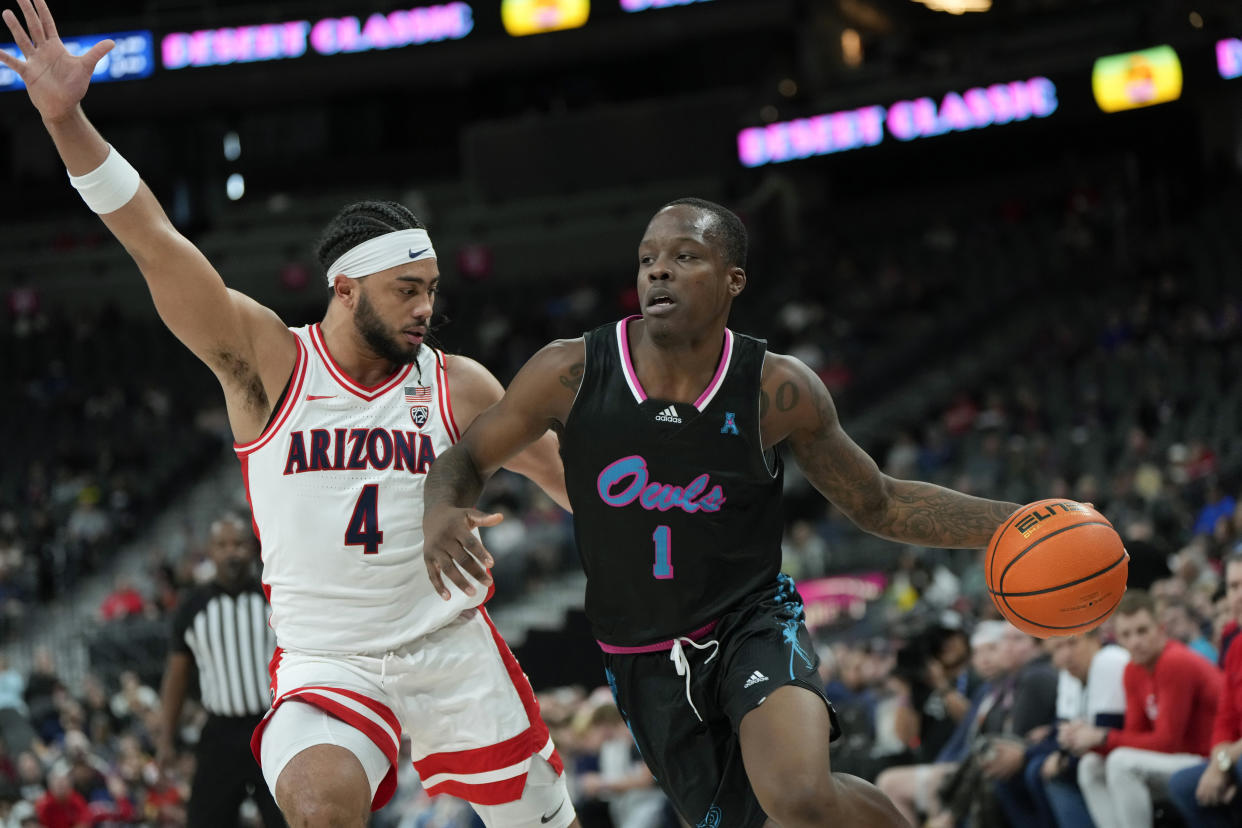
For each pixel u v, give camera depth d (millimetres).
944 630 5984
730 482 3055
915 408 16062
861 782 2941
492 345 20188
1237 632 4840
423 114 25016
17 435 19234
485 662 3393
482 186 23969
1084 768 4914
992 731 5477
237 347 3209
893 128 18297
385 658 3270
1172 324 15273
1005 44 19781
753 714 2924
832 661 8094
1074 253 18375
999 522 3254
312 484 3252
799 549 12430
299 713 3170
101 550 16719
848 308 18844
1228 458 11445
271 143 25250
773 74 22750
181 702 5512
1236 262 16359
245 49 20203
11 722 9484
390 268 3213
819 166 19297
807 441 3164
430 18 19734
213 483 18000
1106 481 12125
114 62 20438
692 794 3180
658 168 23125
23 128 24859
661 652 3154
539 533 14273
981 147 21891
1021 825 5227
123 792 8594
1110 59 16844
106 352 21469
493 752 3359
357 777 3062
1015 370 15586
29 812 8086
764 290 20281
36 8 3000
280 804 3037
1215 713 4715
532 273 23094
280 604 3307
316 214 24250
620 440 3064
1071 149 21422
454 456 3109
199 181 24797
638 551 3096
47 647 14383
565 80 24484
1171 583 5867
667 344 3025
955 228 20609
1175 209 18641
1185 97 16766
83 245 23859
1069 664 5129
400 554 3279
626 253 22766
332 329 3324
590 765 7367
